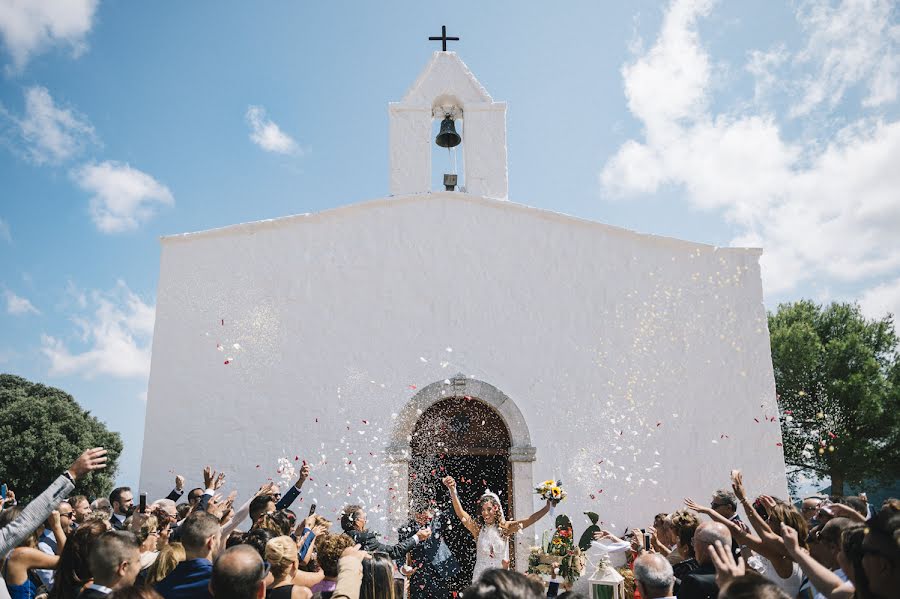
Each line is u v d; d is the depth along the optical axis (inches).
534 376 361.1
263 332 363.6
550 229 381.4
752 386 359.3
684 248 376.2
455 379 358.3
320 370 359.6
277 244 376.2
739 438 353.1
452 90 422.6
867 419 732.7
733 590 79.8
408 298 370.9
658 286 372.5
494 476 404.2
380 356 362.3
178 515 207.2
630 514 342.6
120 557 118.1
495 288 373.1
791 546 116.6
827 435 738.8
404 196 382.3
